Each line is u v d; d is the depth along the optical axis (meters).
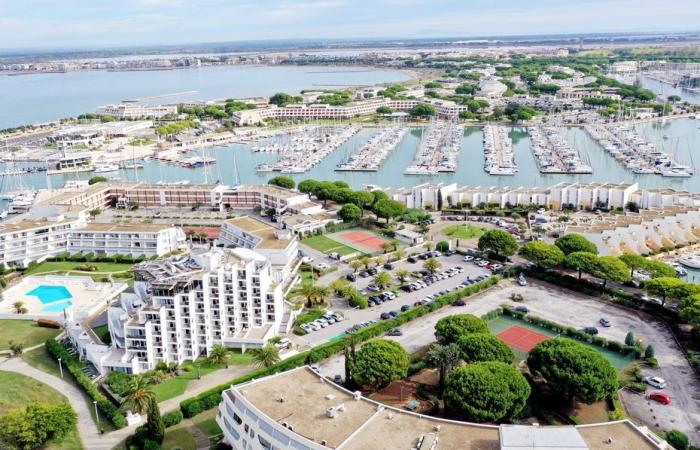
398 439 156.38
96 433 198.88
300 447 156.38
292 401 174.88
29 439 184.00
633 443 154.62
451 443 154.75
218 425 199.12
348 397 177.38
